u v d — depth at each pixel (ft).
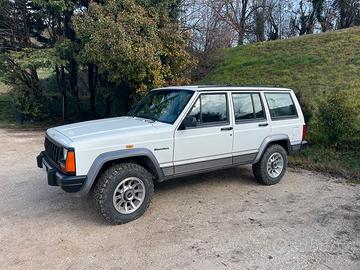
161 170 15.23
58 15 43.24
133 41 32.55
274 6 111.45
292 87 41.68
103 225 14.07
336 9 105.60
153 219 14.74
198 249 12.23
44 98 48.29
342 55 50.21
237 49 68.90
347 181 20.57
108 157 13.65
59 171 13.80
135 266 11.11
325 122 26.55
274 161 19.72
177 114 15.79
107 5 35.96
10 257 11.55
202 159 16.49
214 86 17.56
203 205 16.43
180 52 36.63
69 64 46.29
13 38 44.62
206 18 59.47
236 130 17.60
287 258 11.70
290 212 15.66
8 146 30.99
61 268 10.94
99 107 53.93
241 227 14.05
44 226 13.94
